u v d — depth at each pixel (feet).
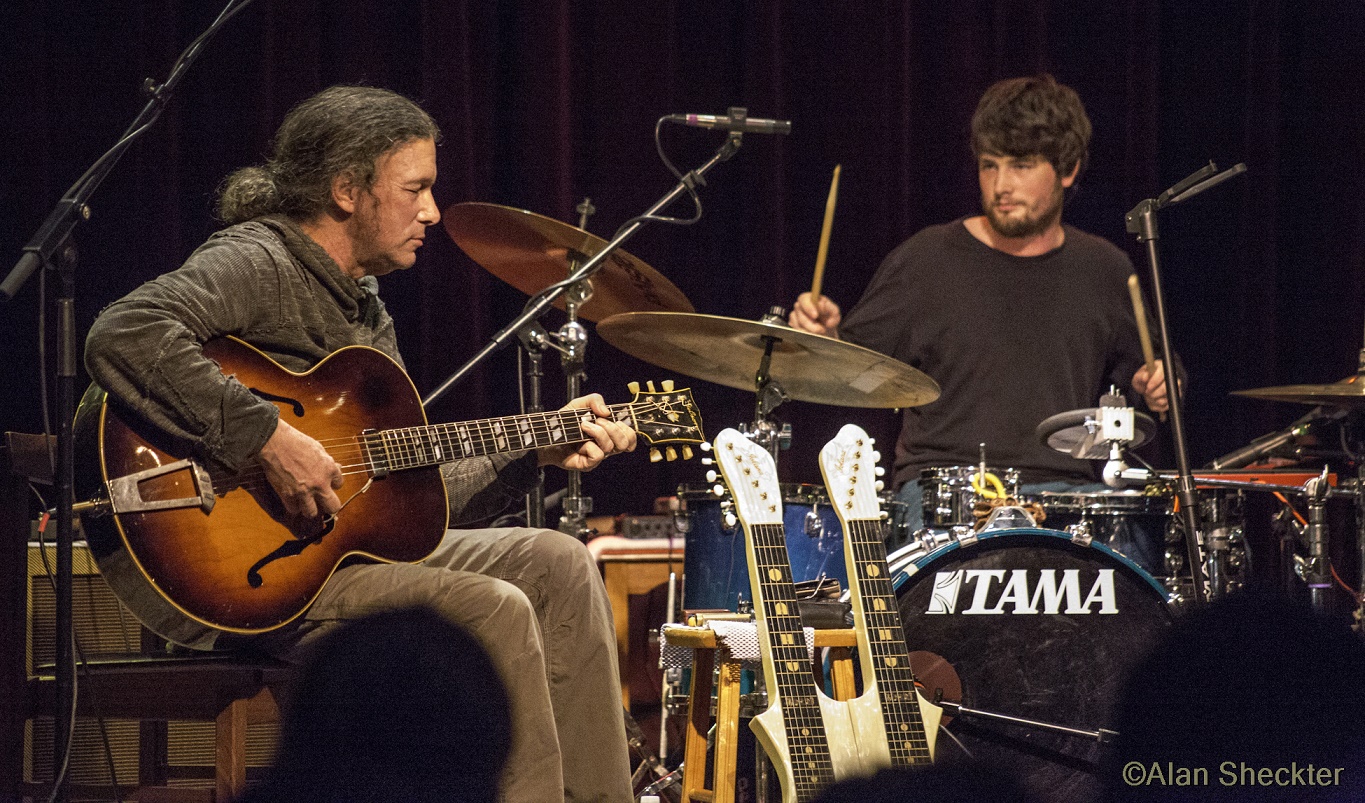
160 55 31.94
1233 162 35.19
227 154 32.40
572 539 19.12
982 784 7.59
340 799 10.62
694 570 24.25
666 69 33.96
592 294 26.81
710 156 34.30
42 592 22.16
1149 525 24.11
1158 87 34.91
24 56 31.19
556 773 16.58
